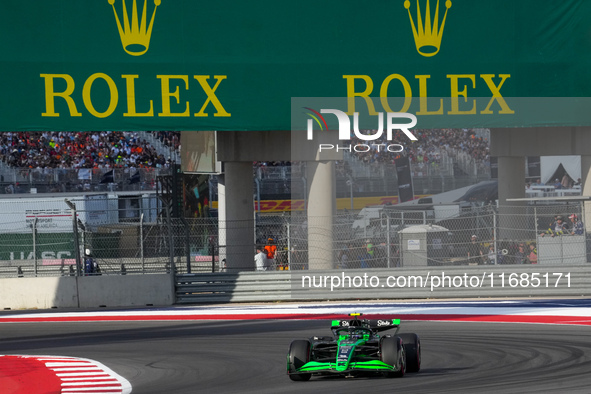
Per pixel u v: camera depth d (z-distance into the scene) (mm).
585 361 40156
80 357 47969
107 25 81125
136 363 44938
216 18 82438
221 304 77750
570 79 85750
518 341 48906
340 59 84062
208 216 132875
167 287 77812
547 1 85500
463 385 33688
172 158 194375
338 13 83938
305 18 83500
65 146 187000
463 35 85188
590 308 66750
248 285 78375
